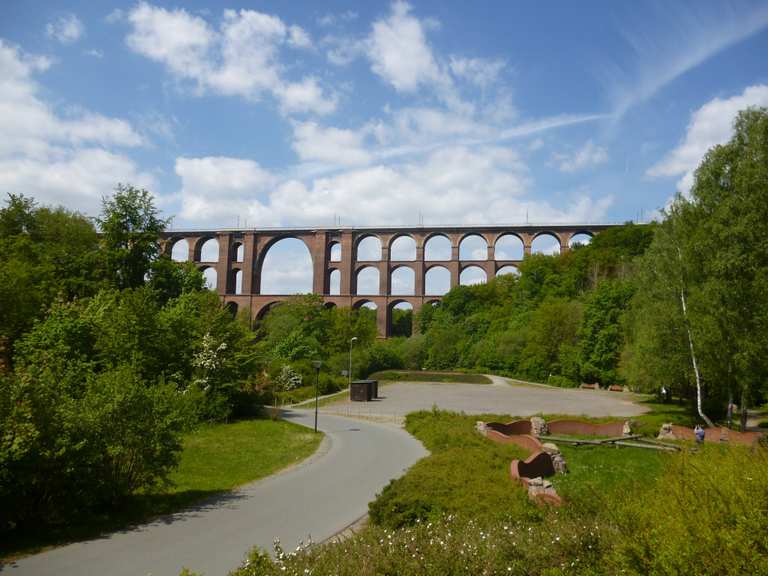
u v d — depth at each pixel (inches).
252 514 534.3
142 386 577.3
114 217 1665.8
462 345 3253.0
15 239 1612.9
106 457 510.3
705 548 198.8
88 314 1166.3
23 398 446.3
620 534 272.7
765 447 310.5
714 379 1233.4
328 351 2933.1
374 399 1974.7
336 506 567.2
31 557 400.5
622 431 1226.0
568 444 1086.4
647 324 1350.9
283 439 1054.4
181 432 616.4
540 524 361.7
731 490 227.9
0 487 412.8
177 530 477.7
